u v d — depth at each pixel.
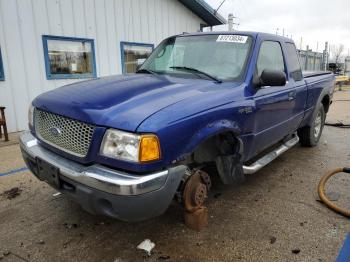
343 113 10.17
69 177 2.50
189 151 2.57
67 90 3.08
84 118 2.47
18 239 2.98
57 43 7.95
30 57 7.48
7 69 7.15
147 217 2.44
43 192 3.97
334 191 4.05
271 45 4.16
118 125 2.33
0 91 7.11
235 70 3.52
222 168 3.26
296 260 2.69
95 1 8.58
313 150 5.92
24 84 7.46
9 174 4.59
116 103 2.57
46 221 3.29
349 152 5.79
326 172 4.75
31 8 7.35
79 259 2.70
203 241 2.95
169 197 2.48
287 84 4.35
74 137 2.57
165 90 2.88
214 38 3.93
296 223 3.27
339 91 17.39
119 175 2.30
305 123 5.48
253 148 3.62
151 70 3.98
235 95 3.16
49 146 2.83
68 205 3.63
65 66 8.21
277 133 4.23
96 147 2.41
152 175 2.33
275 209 3.57
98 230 3.13
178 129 2.45
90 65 8.77
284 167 4.96
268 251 2.81
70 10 8.07
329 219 3.36
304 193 4.00
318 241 2.96
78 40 8.34
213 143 3.12
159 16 10.38
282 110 4.14
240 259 2.70
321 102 6.03
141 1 9.76
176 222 3.26
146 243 2.90
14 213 3.45
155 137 2.32
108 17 8.95
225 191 4.04
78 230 3.13
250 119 3.34
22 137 3.24
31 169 3.06
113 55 9.24
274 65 4.18
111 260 2.69
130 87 2.95
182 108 2.58
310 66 20.56
